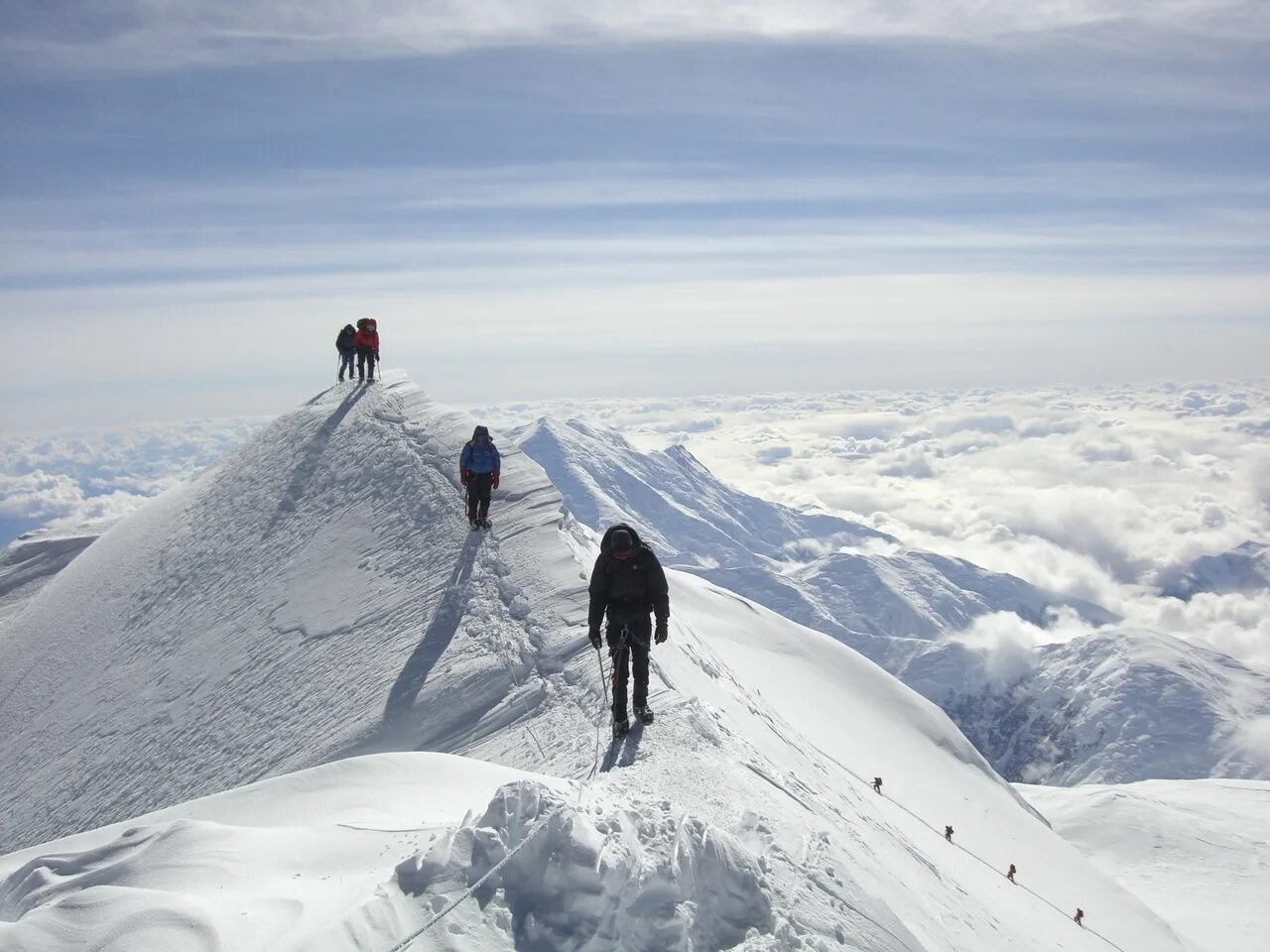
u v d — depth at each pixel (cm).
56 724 2989
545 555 2503
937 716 4975
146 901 797
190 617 3133
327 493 3419
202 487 4106
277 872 881
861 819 1755
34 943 760
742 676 3366
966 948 1077
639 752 1170
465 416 3647
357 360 4416
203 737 2450
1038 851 3834
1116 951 2648
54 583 4138
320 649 2502
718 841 794
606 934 702
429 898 720
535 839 738
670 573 4975
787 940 754
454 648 2205
